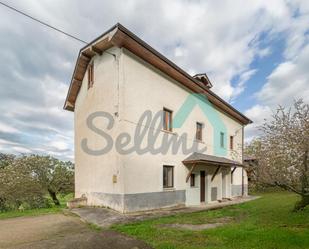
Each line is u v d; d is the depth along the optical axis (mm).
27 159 21656
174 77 13023
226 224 7582
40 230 7145
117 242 5699
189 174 13008
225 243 5418
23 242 5871
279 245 5086
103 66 11453
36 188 19984
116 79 10367
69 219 8734
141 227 7039
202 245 5293
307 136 6703
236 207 12227
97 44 10984
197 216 9234
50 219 8891
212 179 15500
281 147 7316
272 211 9797
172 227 7184
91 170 11906
